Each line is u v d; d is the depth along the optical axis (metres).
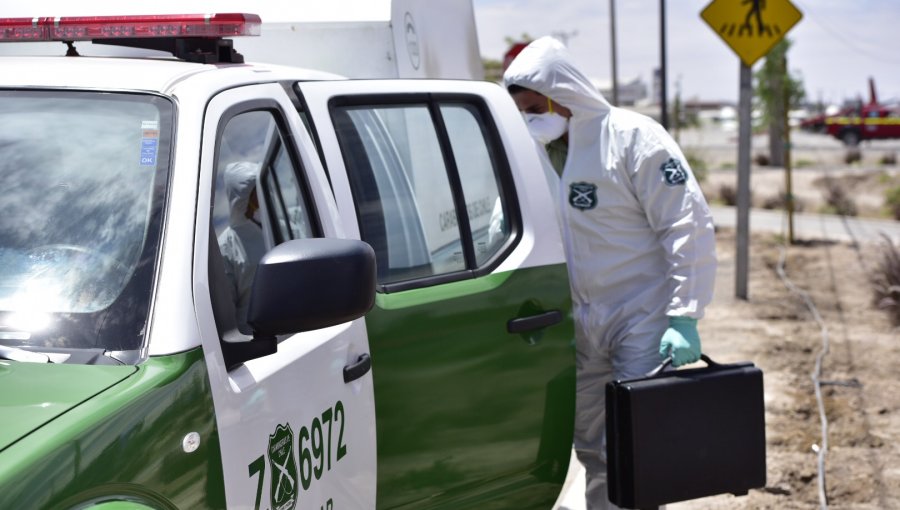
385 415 3.27
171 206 2.55
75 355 2.35
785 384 7.81
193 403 2.37
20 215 2.59
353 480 3.07
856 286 12.65
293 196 3.13
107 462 2.14
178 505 2.32
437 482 3.45
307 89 3.33
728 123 71.56
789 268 14.23
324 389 2.91
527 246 3.82
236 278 2.85
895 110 50.66
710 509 5.36
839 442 6.44
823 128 58.06
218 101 2.81
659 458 3.82
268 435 2.63
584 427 4.65
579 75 4.29
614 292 4.40
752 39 11.05
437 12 6.39
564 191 4.38
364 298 2.57
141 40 3.26
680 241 4.16
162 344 2.38
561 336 3.86
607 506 4.63
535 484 3.80
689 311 4.15
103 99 2.76
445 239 3.62
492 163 3.88
